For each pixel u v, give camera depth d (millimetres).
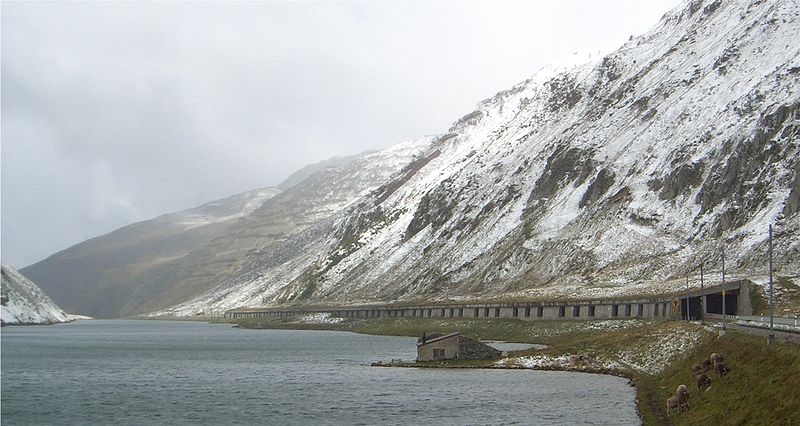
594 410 81250
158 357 176250
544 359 118000
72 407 98562
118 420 88562
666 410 76812
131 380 127250
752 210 187375
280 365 144500
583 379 102562
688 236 196500
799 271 158000
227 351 189375
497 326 182750
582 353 117875
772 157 193375
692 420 66312
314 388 108688
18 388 118000
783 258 165250
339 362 144625
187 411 93250
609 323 152250
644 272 191125
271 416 87750
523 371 113000
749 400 59125
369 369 128375
